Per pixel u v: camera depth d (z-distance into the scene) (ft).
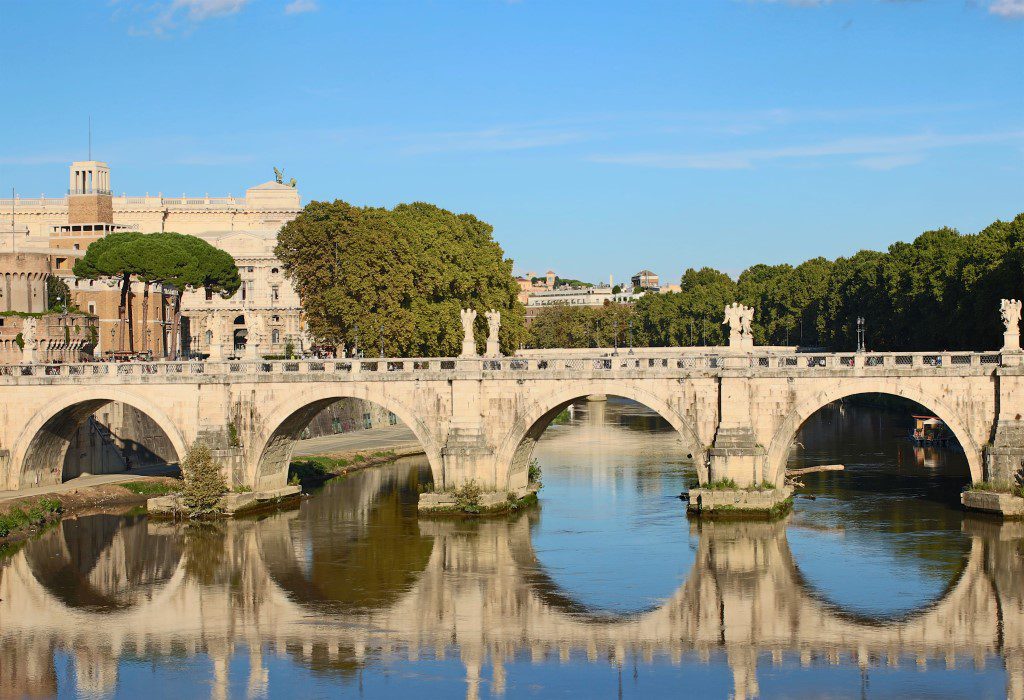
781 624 254.88
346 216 440.45
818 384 324.60
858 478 395.14
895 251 645.51
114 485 385.09
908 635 247.29
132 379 363.35
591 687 225.56
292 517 353.92
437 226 506.89
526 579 287.28
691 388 331.36
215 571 299.38
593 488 394.52
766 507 326.03
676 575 287.48
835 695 219.20
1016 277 437.99
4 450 370.53
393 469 447.01
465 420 344.49
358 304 431.43
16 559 313.32
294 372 355.36
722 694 220.84
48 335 495.82
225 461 355.15
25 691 227.81
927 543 304.50
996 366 317.83
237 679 232.12
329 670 235.81
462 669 235.40
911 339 556.92
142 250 577.02
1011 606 260.83
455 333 479.41
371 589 282.97
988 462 320.09
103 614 270.46
